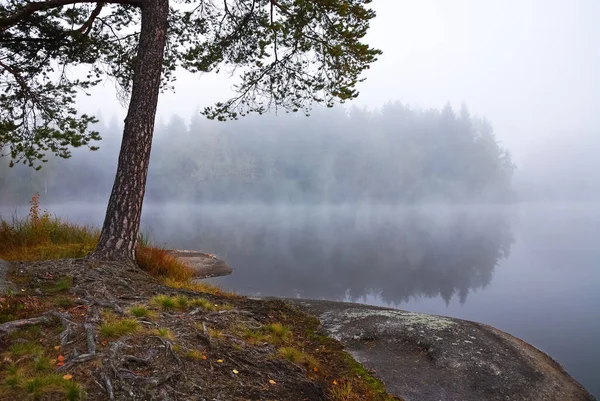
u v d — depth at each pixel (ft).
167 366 9.71
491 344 15.70
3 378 8.05
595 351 23.34
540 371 14.55
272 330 14.66
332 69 26.05
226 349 11.51
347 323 17.81
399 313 19.10
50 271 15.53
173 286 19.12
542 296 39.96
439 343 15.25
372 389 12.02
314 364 12.65
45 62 27.50
